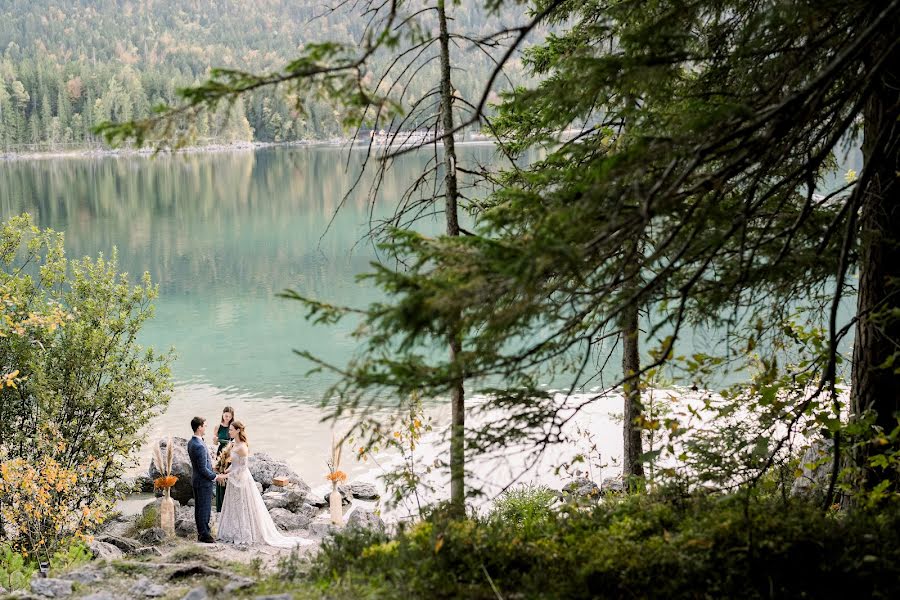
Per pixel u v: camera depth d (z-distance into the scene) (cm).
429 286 410
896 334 591
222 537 1136
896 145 548
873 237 558
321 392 2259
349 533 673
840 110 554
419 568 541
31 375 1408
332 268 4672
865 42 378
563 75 540
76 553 1051
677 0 483
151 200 8919
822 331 649
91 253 5350
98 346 1430
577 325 513
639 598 475
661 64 461
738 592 460
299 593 566
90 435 1424
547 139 530
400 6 670
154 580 694
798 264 522
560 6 895
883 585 448
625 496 768
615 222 420
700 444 585
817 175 611
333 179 11106
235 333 3136
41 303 1462
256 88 411
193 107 400
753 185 507
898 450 597
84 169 14238
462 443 505
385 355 427
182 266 4866
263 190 9850
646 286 461
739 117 426
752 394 619
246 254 5291
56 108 18262
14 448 1388
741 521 505
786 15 437
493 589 502
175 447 1507
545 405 504
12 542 1196
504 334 444
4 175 12631
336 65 411
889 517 526
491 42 859
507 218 462
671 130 498
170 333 3150
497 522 605
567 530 586
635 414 844
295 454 1739
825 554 475
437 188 898
